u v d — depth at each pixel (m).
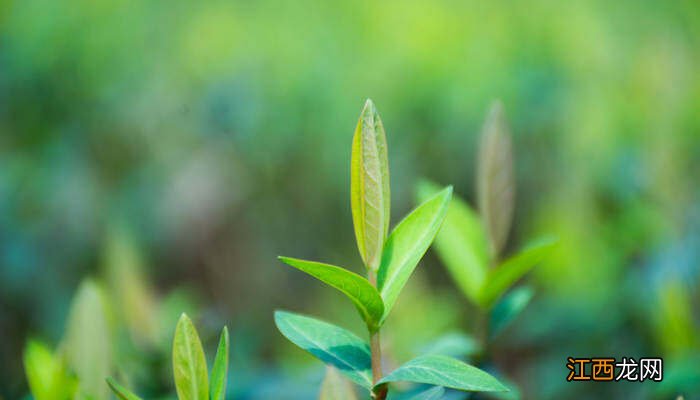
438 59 1.09
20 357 0.91
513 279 0.38
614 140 0.93
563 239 0.86
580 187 0.91
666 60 0.98
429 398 0.32
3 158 1.04
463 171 1.09
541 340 0.72
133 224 1.05
